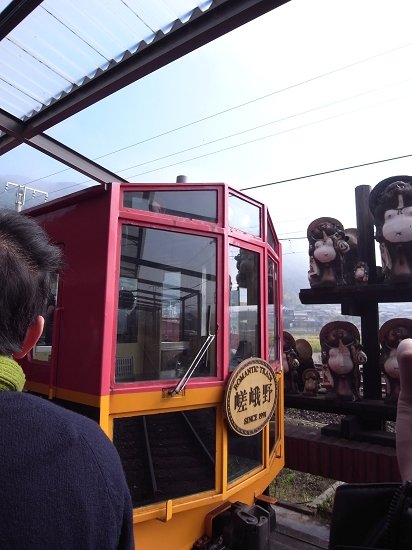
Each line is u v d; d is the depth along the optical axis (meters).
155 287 2.45
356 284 4.00
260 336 3.00
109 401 2.19
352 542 0.84
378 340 3.91
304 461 3.90
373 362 4.07
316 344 6.56
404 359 0.78
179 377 2.46
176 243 2.54
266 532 2.46
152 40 4.23
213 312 2.62
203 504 2.38
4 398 0.73
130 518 0.82
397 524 0.73
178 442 2.39
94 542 0.71
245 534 2.39
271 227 3.55
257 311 3.02
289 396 4.33
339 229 4.09
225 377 2.59
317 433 4.12
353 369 3.90
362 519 0.84
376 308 4.11
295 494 4.74
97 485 0.73
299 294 4.27
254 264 3.04
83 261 2.47
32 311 0.85
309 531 3.69
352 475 3.59
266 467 2.96
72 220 2.64
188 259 2.57
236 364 2.78
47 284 0.91
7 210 0.90
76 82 5.15
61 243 2.72
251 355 2.95
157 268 2.46
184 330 2.53
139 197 2.46
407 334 3.61
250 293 2.99
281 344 3.75
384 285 3.70
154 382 2.35
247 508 2.59
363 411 3.79
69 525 0.67
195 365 2.46
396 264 3.59
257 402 2.77
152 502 2.25
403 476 0.75
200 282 2.60
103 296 2.26
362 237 4.15
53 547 0.65
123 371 2.28
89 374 2.27
